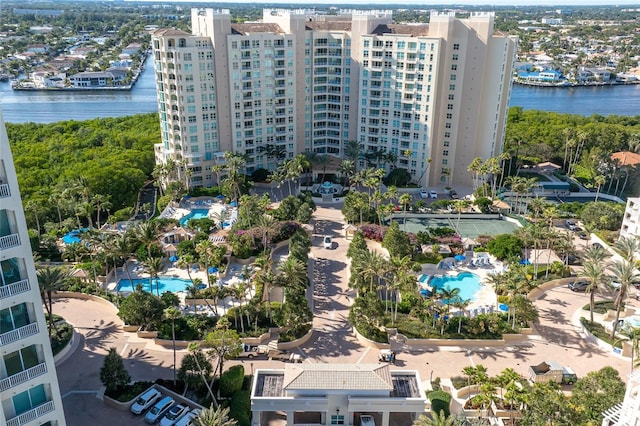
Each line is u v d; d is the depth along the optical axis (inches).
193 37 5777.6
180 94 5802.2
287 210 5049.2
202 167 6176.2
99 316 3567.9
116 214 5093.5
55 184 5639.8
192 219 4955.7
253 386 2519.7
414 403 2415.1
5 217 1566.2
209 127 6112.2
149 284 4050.2
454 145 6269.7
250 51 6038.4
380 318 3339.1
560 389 2613.2
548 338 3403.1
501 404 2694.4
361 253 3882.9
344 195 6003.9
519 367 3105.3
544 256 4512.8
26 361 1656.0
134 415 2650.1
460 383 2915.8
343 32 6392.7
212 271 4185.5
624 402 1968.5
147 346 3243.1
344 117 6756.9
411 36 6003.9
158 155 6387.8
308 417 2559.1
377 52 6161.4
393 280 3575.3
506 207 5492.1
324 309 3708.2
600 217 4943.4
